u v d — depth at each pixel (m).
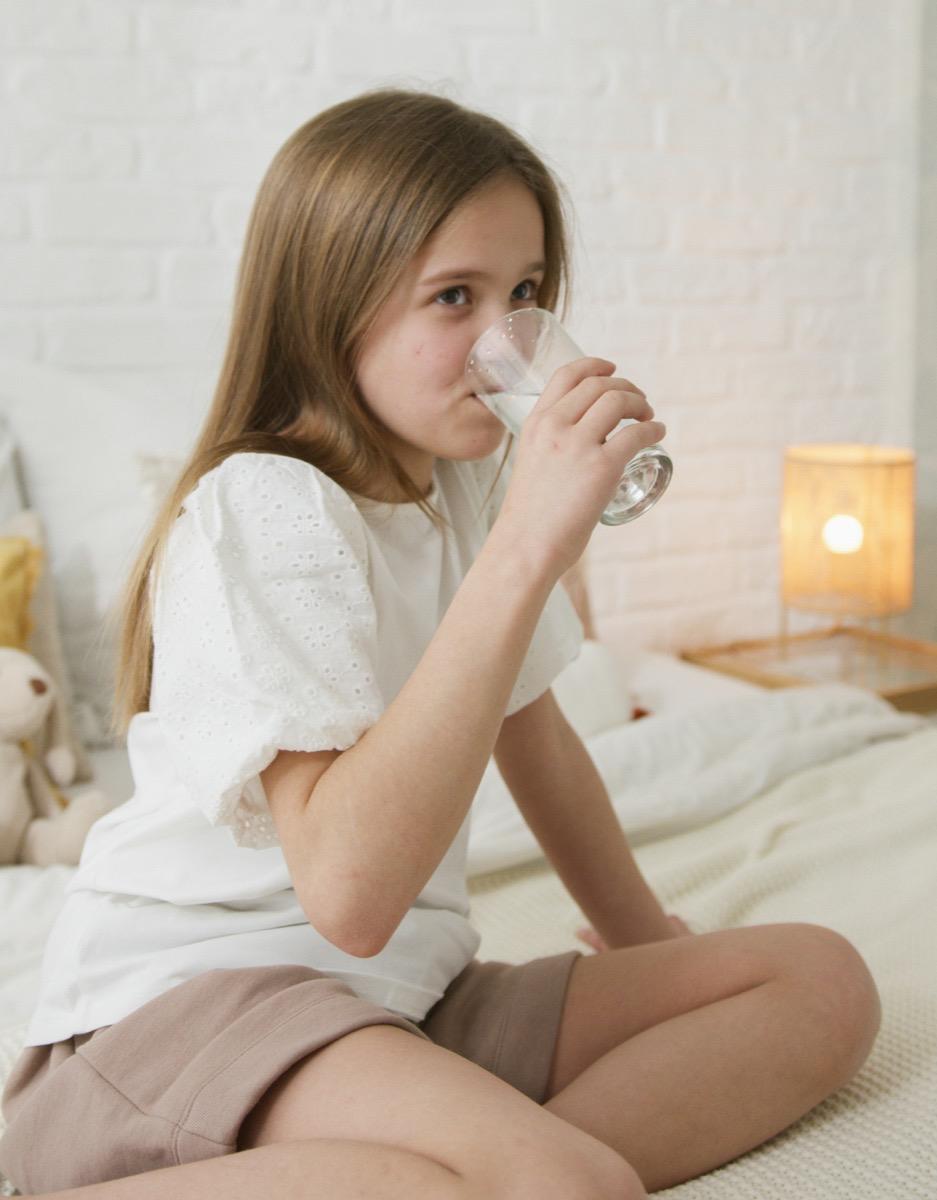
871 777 1.66
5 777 1.46
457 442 0.91
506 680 0.76
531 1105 0.69
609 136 2.37
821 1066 0.87
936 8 2.55
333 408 0.93
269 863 0.87
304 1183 0.66
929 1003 1.08
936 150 2.58
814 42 2.54
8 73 1.94
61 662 1.72
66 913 0.91
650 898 1.11
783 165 2.55
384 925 0.74
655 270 2.45
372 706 0.80
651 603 2.55
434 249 0.88
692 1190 0.83
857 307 2.68
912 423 2.69
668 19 2.39
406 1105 0.70
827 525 2.46
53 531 1.86
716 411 2.55
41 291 1.99
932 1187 0.82
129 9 2.00
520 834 1.43
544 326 0.85
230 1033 0.77
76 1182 0.78
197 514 0.84
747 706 1.82
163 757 0.92
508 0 2.25
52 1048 0.87
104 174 2.01
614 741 1.66
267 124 2.10
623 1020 0.92
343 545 0.84
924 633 2.70
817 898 1.33
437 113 0.92
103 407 1.94
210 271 2.09
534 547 0.77
